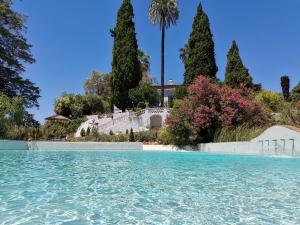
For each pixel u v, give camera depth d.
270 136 20.02
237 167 13.46
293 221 5.42
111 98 45.84
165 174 11.12
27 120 32.81
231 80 42.38
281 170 12.41
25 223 5.17
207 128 27.62
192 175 10.85
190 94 29.09
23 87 35.81
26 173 11.09
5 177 10.03
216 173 11.43
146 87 43.50
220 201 6.82
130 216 5.67
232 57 42.88
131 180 9.64
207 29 41.97
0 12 33.19
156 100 43.69
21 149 25.27
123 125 38.12
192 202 6.71
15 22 34.66
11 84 35.19
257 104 28.05
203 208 6.23
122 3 45.09
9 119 28.06
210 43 41.84
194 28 42.34
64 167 13.26
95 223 5.26
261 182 9.38
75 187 8.34
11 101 29.00
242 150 22.12
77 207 6.23
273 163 15.11
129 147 28.72
